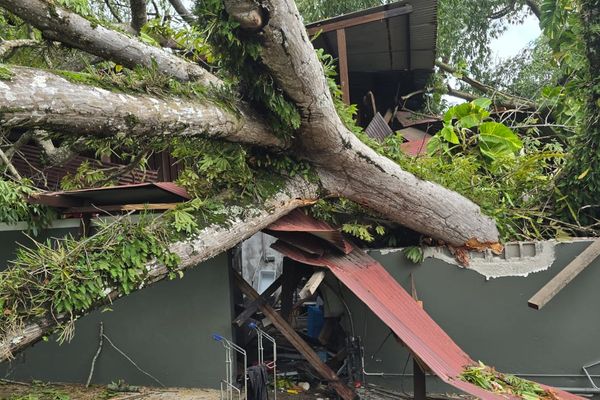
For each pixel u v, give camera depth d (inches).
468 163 237.3
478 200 226.2
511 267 216.2
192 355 215.5
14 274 114.2
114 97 107.1
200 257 150.0
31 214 221.0
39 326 111.7
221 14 121.3
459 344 219.1
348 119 188.1
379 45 334.0
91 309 122.5
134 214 209.3
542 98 342.6
